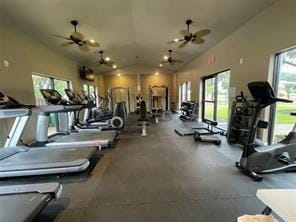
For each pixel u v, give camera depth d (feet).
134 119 30.27
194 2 13.48
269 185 8.13
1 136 12.10
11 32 13.11
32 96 15.69
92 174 9.59
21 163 9.03
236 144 14.65
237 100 14.46
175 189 7.96
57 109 12.10
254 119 9.12
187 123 25.44
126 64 39.75
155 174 9.46
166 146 14.40
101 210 6.64
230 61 17.40
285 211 3.11
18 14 12.39
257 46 13.42
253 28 13.85
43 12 12.98
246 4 12.53
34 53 16.07
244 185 8.17
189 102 29.25
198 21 16.02
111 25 17.56
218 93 21.48
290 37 10.45
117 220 6.10
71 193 7.80
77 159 9.49
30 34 15.24
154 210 6.57
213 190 7.80
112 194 7.68
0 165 8.82
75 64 26.13
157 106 43.19
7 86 12.68
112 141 14.42
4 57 12.41
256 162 9.05
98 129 19.47
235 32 16.46
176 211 6.49
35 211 5.34
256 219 3.52
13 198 5.98
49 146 13.00
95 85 38.11
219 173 9.43
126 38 22.20
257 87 8.73
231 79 17.24
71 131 18.22
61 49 20.40
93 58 28.25
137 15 16.37
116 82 43.32
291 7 10.31
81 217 6.29
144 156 12.21
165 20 16.80
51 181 8.89
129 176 9.29
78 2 12.77
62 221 6.10
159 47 25.77
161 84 43.55
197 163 10.81
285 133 12.16
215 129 20.03
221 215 6.24
